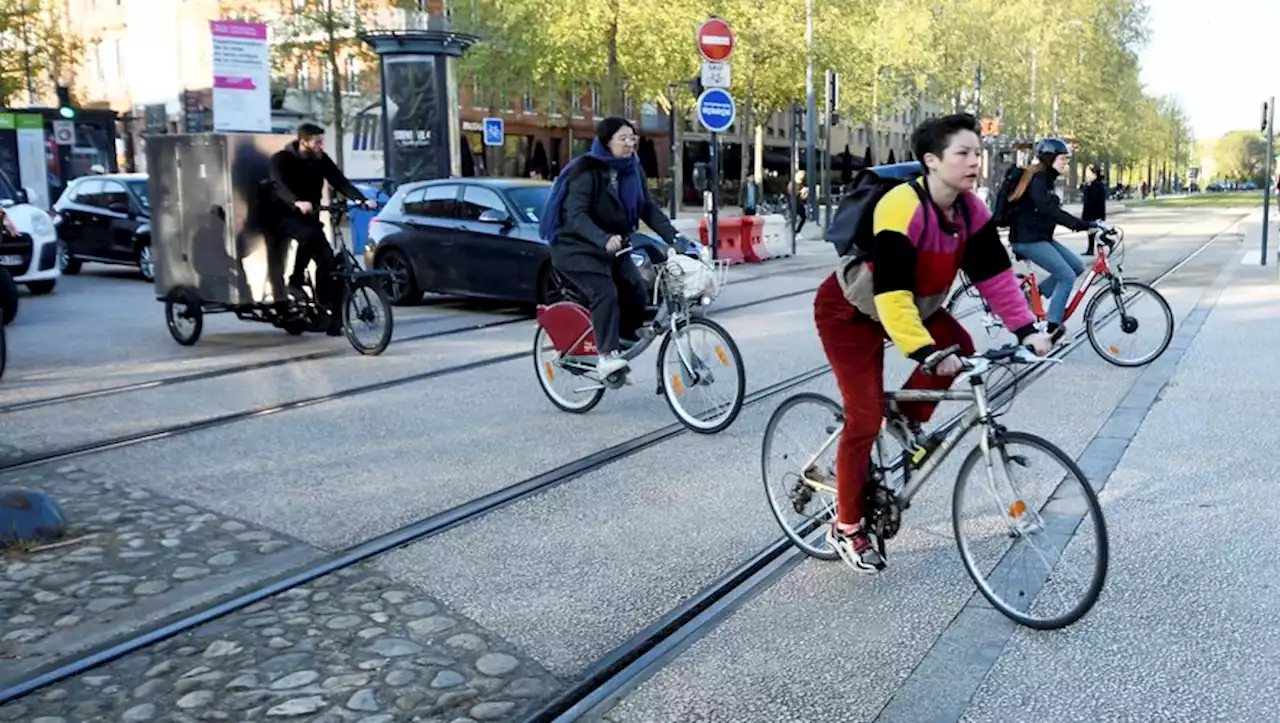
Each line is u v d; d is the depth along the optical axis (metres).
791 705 3.54
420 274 13.77
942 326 4.32
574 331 7.52
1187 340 10.05
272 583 4.58
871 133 66.56
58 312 13.73
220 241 10.38
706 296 7.11
